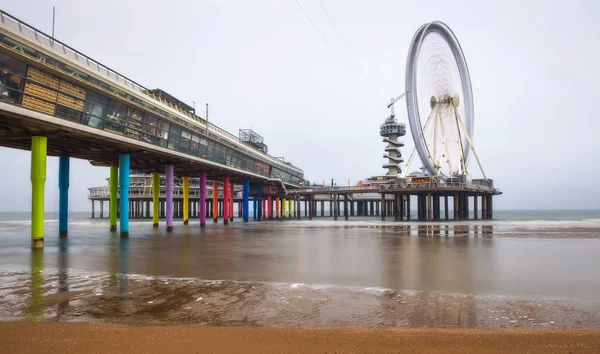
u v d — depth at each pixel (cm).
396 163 10250
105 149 3406
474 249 2269
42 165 2500
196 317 873
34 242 2400
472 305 977
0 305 976
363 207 11875
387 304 987
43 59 2320
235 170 5609
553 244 2555
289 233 3838
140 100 3328
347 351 682
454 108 7044
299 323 831
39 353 677
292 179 10894
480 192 6969
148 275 1406
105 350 689
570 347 695
